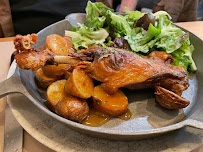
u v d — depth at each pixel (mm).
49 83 245
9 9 423
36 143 203
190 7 507
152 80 222
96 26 301
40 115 211
